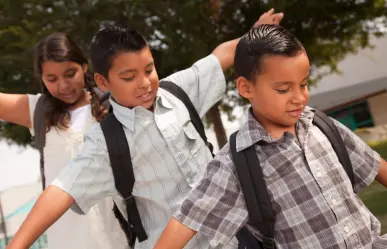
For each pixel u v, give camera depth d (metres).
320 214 1.76
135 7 5.36
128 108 2.28
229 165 1.83
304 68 1.68
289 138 1.81
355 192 1.97
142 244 2.39
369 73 14.92
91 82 2.92
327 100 15.52
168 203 2.31
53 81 2.75
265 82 1.70
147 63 2.21
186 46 5.82
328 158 1.83
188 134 2.37
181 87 2.55
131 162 2.26
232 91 8.59
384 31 7.73
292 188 1.78
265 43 1.69
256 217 1.78
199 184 1.88
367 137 14.22
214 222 1.83
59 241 2.83
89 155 2.22
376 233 1.87
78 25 5.39
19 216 4.90
